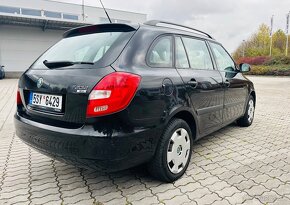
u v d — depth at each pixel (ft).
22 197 8.68
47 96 8.50
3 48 63.77
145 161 8.48
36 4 79.56
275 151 12.98
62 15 83.05
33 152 12.80
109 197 8.63
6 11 76.43
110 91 7.36
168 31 10.21
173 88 9.10
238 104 14.96
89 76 7.64
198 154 12.42
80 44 9.46
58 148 7.95
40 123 8.54
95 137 7.28
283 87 49.26
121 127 7.48
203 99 10.88
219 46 14.25
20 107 9.93
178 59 10.19
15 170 10.72
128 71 7.84
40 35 67.36
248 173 10.42
